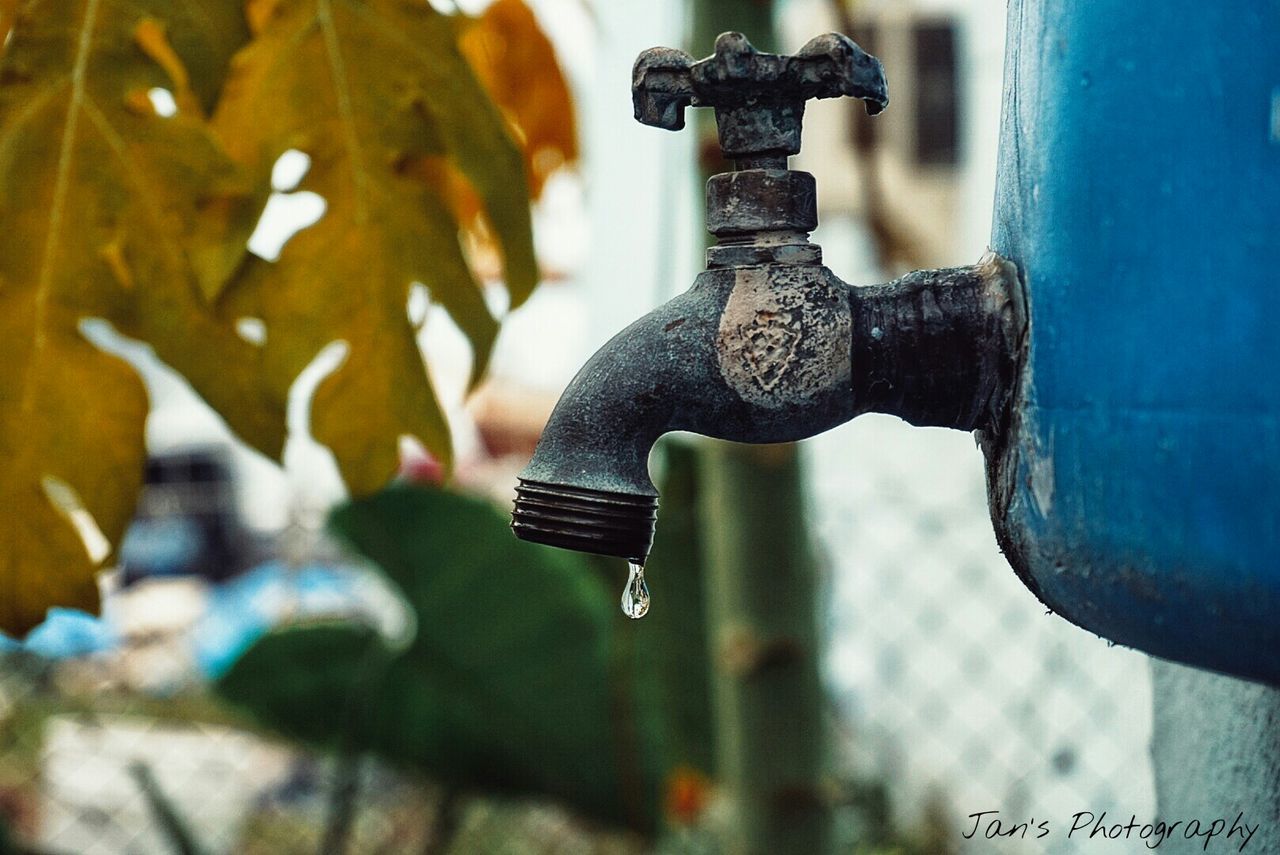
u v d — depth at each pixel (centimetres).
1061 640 159
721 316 47
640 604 56
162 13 60
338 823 130
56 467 61
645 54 48
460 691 125
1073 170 43
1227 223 41
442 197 70
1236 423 41
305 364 63
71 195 60
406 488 124
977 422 47
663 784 126
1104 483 43
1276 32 41
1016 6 46
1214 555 41
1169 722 59
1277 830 51
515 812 157
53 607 62
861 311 47
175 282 60
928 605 181
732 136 48
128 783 151
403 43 63
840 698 182
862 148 129
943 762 174
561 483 47
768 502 87
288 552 151
